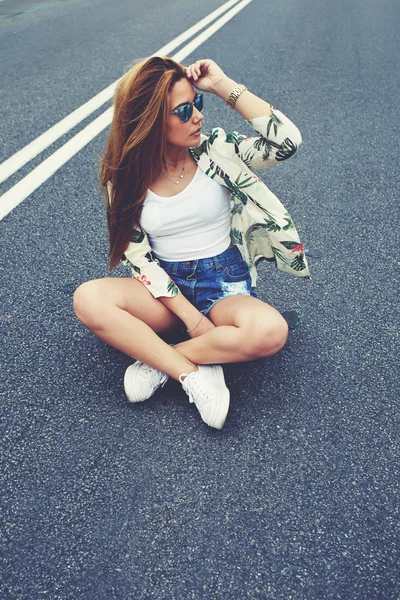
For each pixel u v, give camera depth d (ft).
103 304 6.94
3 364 7.85
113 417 7.12
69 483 6.28
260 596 5.28
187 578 5.41
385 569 5.53
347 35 24.18
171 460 6.56
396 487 6.31
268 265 9.91
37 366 7.84
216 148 6.84
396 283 9.56
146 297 7.31
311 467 6.50
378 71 19.49
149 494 6.18
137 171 6.55
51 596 5.26
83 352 8.09
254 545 5.70
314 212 11.55
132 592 5.30
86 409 7.22
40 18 27.53
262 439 6.84
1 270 9.71
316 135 14.74
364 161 13.57
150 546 5.68
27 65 19.81
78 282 9.48
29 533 5.79
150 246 7.40
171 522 5.90
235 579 5.41
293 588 5.35
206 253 7.26
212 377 7.03
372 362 7.98
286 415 7.16
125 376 7.15
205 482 6.31
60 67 19.53
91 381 7.64
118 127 6.36
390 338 8.40
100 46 22.12
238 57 20.74
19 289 9.28
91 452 6.64
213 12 28.84
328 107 16.42
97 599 5.24
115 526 5.86
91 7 30.37
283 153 6.85
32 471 6.40
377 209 11.68
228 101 6.81
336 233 10.87
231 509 6.04
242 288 7.43
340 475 6.42
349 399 7.40
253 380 7.68
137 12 28.99
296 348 8.19
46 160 13.24
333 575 5.47
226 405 6.74
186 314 7.27
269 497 6.17
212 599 5.25
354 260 10.12
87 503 6.07
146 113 6.14
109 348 8.18
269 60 20.45
